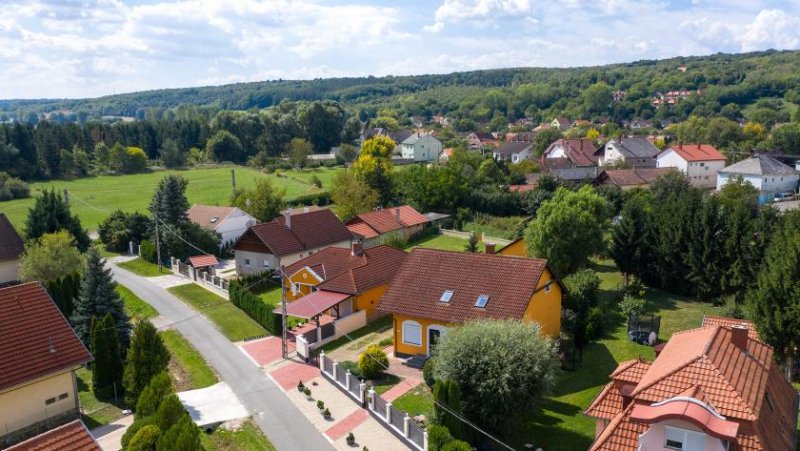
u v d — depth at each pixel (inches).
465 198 3654.0
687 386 837.8
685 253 2003.0
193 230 2741.1
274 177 5393.7
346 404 1309.1
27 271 2036.2
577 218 2081.7
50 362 1248.8
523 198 3531.0
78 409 1306.6
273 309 1785.2
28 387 1220.5
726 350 936.3
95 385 1416.1
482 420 1114.1
